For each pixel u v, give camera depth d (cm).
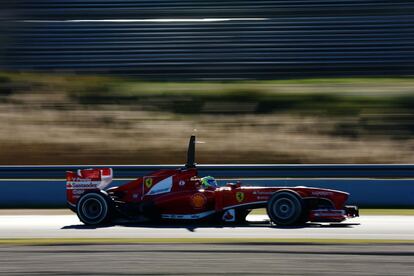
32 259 2767
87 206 3781
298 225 3738
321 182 5247
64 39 13138
